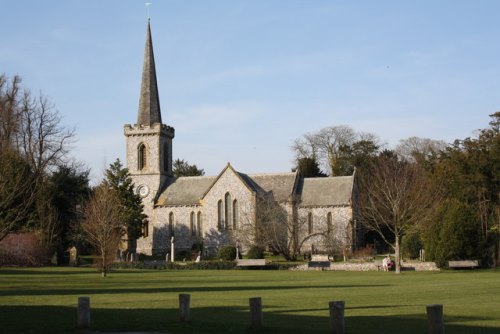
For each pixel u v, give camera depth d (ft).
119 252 278.05
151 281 157.69
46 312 83.15
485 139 272.72
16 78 238.89
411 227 248.93
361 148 410.31
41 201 242.58
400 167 300.40
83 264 257.75
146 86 351.46
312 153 422.00
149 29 354.95
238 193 318.86
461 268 209.97
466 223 211.20
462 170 266.16
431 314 61.31
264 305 95.04
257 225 280.92
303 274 195.62
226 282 153.58
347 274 193.57
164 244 337.11
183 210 335.47
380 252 339.16
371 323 74.59
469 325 73.00
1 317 78.18
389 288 128.88
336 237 308.81
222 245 319.47
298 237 296.71
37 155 237.45
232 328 69.87
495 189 264.72
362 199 326.65
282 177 331.36
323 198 318.45
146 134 347.36
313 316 81.61
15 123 227.40
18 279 161.17
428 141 433.89
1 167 166.91
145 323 72.90
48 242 245.24
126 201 298.56
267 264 235.81
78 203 278.05
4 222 167.94
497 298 104.37
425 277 170.30
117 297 108.27
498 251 218.59
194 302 99.76
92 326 71.31
